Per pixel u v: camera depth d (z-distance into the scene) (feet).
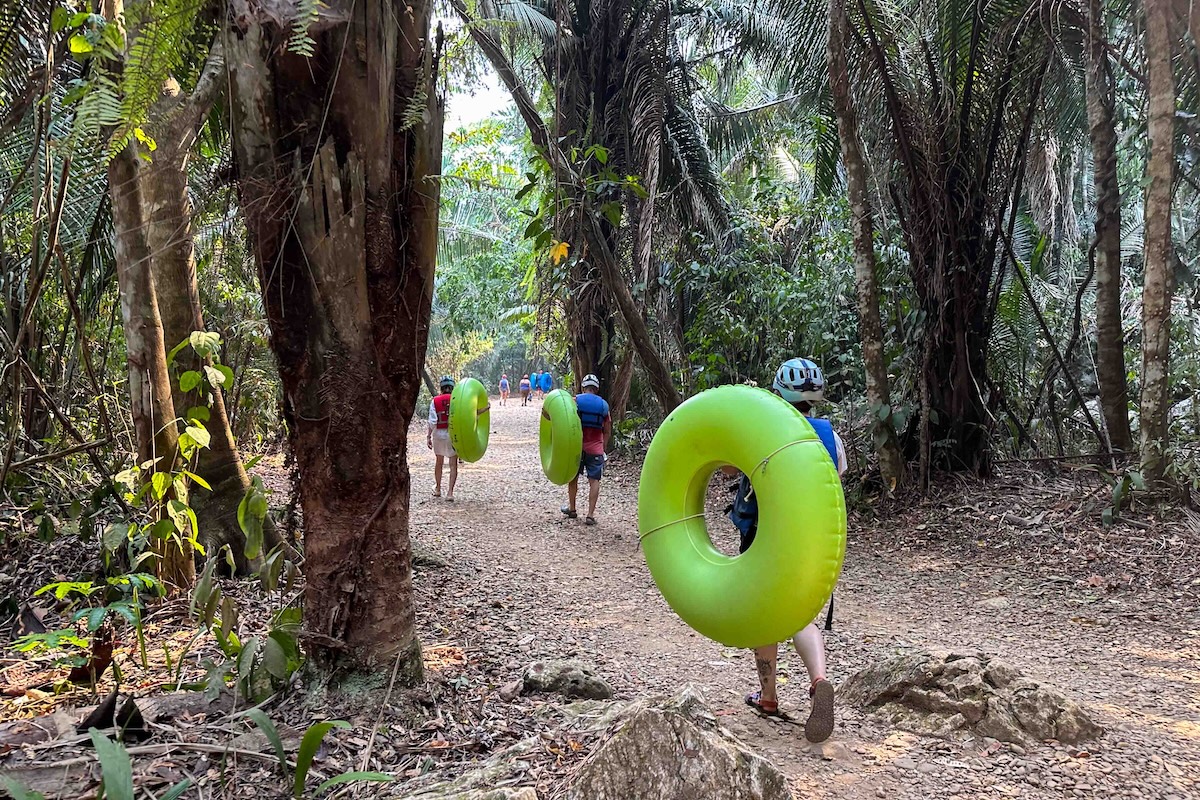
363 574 10.36
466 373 141.79
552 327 45.19
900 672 11.71
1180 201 31.86
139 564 14.23
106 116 7.97
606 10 36.50
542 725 9.89
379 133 9.93
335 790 8.16
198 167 17.21
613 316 39.60
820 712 10.32
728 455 10.28
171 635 13.58
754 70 56.70
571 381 46.78
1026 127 25.85
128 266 14.94
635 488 34.50
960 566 21.02
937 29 25.16
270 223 9.77
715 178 42.11
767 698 11.68
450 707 10.43
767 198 43.68
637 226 38.40
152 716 9.62
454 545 23.39
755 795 8.12
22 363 15.72
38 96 13.60
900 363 27.94
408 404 10.75
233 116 9.75
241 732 9.16
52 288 20.88
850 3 24.98
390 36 9.97
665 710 8.51
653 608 17.92
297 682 10.53
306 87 9.50
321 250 9.80
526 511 29.50
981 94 25.41
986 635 16.20
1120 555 19.81
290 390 10.26
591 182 26.99
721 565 10.25
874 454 27.53
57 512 18.85
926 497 25.67
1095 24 24.23
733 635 9.86
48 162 13.05
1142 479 21.38
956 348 26.58
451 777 8.46
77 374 22.21
